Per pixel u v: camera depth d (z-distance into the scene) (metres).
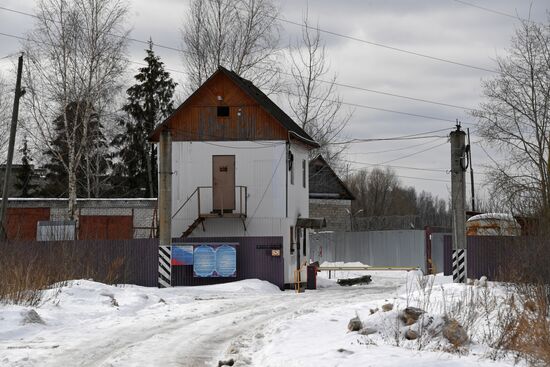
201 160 43.16
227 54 53.16
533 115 42.25
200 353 15.20
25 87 42.91
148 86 71.38
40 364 13.70
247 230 42.59
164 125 43.31
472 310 17.55
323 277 46.53
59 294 24.84
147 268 36.00
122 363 13.86
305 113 57.16
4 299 22.12
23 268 25.80
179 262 36.94
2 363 13.68
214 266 37.06
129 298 26.09
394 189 115.81
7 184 36.25
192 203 43.00
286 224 42.19
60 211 48.62
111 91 44.44
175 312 23.20
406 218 62.50
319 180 69.38
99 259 35.53
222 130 43.19
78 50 43.31
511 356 14.37
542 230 27.64
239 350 15.40
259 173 42.84
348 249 59.75
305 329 17.38
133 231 47.66
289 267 41.28
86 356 14.67
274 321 20.28
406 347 14.71
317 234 63.78
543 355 13.51
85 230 48.34
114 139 69.62
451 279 34.22
